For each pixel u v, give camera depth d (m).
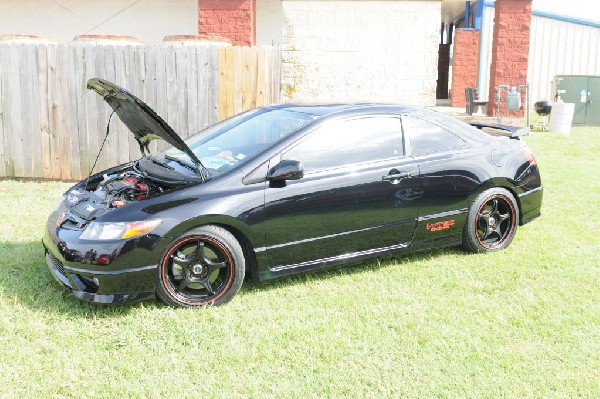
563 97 16.92
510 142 5.81
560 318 4.27
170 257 4.29
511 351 3.81
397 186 5.02
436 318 4.28
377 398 3.31
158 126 4.38
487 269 5.22
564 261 5.41
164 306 4.38
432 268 5.25
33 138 8.67
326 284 4.89
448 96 21.23
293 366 3.63
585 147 12.18
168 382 3.44
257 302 4.53
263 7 12.89
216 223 4.39
